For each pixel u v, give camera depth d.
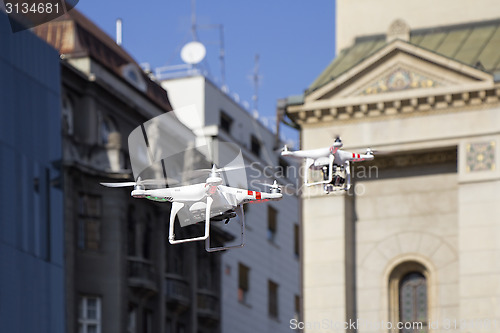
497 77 47.47
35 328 58.78
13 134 59.19
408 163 50.41
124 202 68.62
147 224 71.75
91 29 71.19
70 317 63.72
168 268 74.31
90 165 67.19
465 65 48.06
